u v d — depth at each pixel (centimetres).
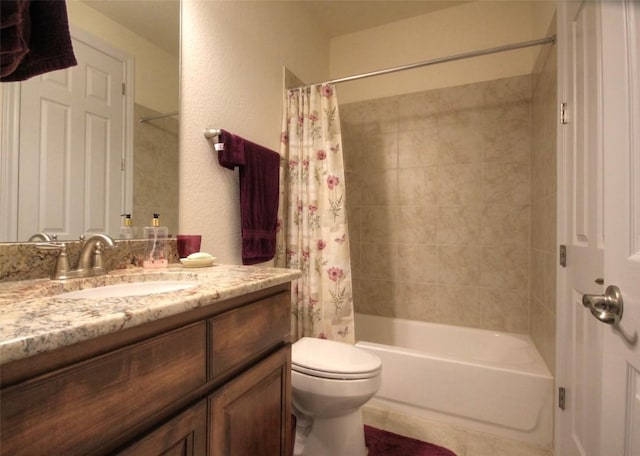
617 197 64
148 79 115
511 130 206
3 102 79
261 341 84
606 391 67
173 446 58
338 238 175
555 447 132
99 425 46
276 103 185
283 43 194
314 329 176
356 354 133
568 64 123
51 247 86
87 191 97
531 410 146
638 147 58
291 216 183
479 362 159
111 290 86
